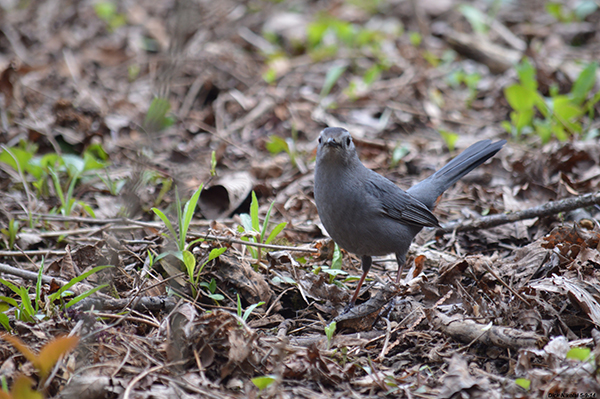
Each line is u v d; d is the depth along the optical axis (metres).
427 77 17.12
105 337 6.71
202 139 14.38
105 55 17.98
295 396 6.07
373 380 6.34
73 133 13.90
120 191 11.70
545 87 15.66
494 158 12.87
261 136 14.70
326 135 8.25
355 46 19.12
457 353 6.58
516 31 19.39
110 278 8.13
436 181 10.05
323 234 10.49
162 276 8.58
